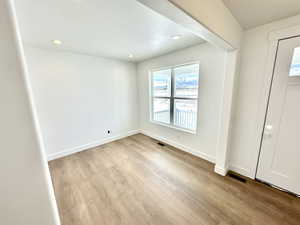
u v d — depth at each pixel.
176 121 3.24
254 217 1.43
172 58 2.87
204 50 2.31
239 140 2.09
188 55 2.56
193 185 1.93
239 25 1.68
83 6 1.24
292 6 1.27
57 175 2.22
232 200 1.65
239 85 1.97
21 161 0.42
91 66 3.06
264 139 1.85
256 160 1.95
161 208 1.57
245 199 1.66
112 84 3.50
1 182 0.40
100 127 3.42
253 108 1.88
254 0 1.20
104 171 2.31
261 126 1.84
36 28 1.64
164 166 2.44
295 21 1.45
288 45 1.53
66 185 1.97
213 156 2.51
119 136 3.86
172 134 3.29
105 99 3.42
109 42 2.20
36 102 2.48
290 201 1.61
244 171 2.10
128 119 4.02
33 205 0.46
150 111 3.88
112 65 3.43
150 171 2.29
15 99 0.38
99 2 1.19
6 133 0.39
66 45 2.30
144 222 1.40
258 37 1.72
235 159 2.18
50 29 1.68
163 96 3.45
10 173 0.40
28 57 2.31
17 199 0.43
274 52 1.62
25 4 1.17
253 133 1.93
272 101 1.72
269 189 1.81
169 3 0.77
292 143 1.63
